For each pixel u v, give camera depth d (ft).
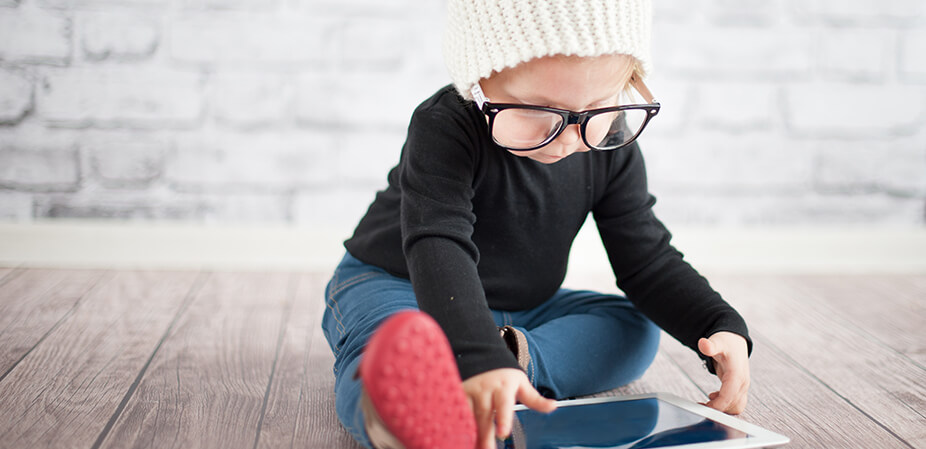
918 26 6.71
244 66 6.16
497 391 2.52
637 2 2.91
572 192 3.50
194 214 6.24
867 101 6.73
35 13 5.92
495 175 3.29
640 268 3.57
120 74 6.05
